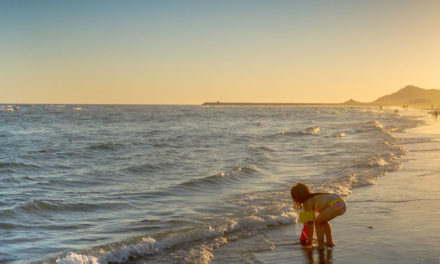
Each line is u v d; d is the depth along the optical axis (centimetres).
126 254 557
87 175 1281
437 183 1099
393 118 7544
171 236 626
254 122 5706
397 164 1440
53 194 989
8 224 716
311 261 544
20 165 1477
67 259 511
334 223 718
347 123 5312
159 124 5034
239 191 1027
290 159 1653
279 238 651
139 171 1355
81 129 3972
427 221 728
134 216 785
